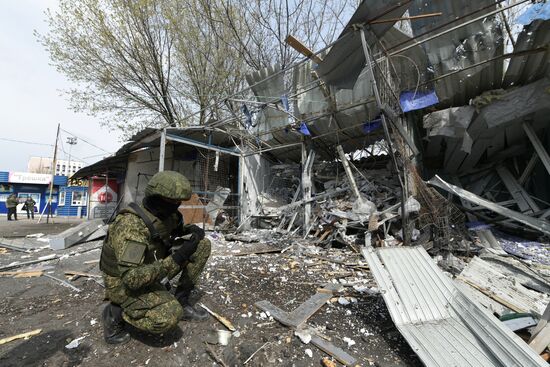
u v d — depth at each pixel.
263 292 3.36
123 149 9.59
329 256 5.23
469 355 1.83
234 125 8.45
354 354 2.11
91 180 13.66
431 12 4.34
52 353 2.13
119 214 2.12
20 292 3.49
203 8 10.76
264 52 12.22
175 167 10.23
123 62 11.62
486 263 3.53
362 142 8.15
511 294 2.96
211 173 9.62
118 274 2.14
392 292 2.36
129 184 10.34
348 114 6.46
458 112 5.55
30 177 22.83
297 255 5.38
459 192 5.57
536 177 6.80
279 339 2.32
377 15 3.43
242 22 11.51
